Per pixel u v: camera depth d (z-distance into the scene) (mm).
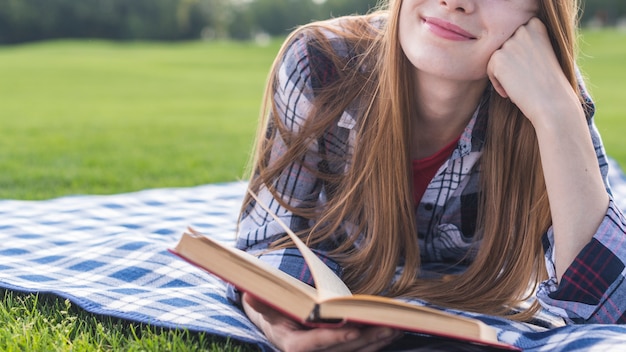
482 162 2174
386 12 2334
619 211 2039
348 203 2166
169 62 30688
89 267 2473
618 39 37844
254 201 2258
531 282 2316
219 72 26016
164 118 10789
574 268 1955
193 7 64188
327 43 2191
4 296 2178
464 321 1602
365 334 1665
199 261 1605
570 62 2066
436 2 1914
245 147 7148
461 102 2096
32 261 2561
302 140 2158
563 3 2031
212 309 2078
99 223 3115
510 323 2020
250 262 1593
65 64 27016
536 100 1983
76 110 12094
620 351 1685
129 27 61750
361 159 2154
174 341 1827
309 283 2061
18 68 24328
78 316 2049
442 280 2236
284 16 67375
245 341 1854
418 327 1564
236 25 66938
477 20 1924
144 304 2076
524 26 2018
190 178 5203
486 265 2186
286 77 2182
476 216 2307
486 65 2004
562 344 1804
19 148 6645
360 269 2184
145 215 3297
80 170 5355
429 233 2391
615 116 10930
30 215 3191
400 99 2035
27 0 57938
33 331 1923
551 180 1979
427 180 2258
